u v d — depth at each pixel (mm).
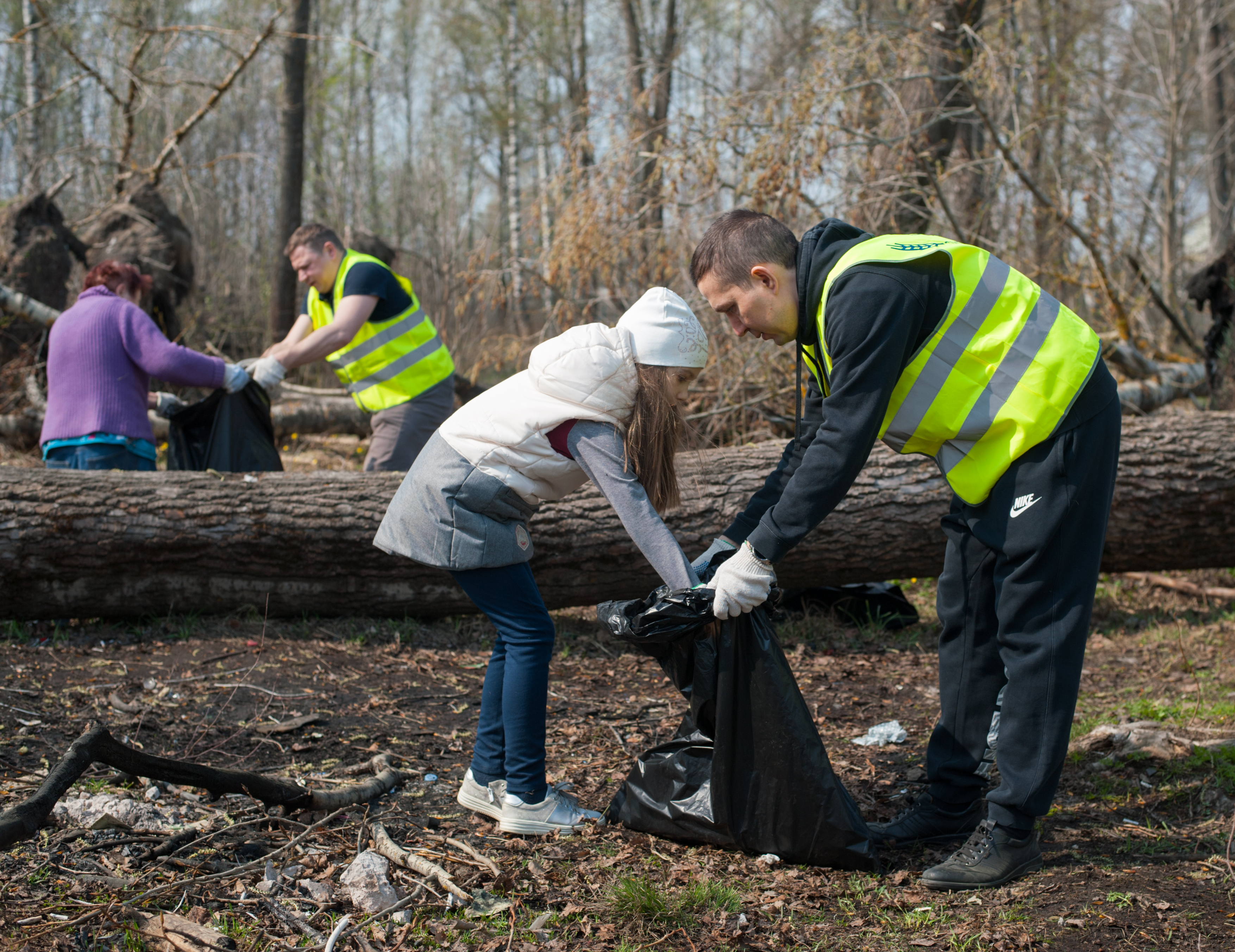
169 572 4227
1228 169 15891
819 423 2453
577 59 19656
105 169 13570
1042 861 2381
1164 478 4500
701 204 6746
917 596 5359
